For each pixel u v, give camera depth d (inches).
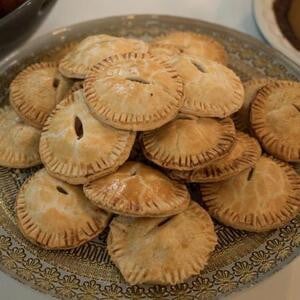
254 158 17.1
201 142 16.6
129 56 17.6
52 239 16.0
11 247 16.2
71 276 15.7
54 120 17.1
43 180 16.9
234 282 15.5
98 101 16.4
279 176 17.4
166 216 15.6
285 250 16.1
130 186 15.7
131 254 15.7
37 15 19.7
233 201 16.9
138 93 16.2
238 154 17.1
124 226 16.2
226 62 20.9
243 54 21.4
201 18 24.0
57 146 16.5
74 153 16.2
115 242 16.0
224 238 16.6
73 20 24.0
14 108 18.7
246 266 15.9
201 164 16.2
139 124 15.9
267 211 16.7
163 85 16.6
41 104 18.5
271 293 16.2
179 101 16.5
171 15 23.2
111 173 16.1
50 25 23.6
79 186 16.7
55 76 19.2
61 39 21.1
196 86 17.2
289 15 23.1
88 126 16.4
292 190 17.3
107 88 16.5
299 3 23.4
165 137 16.6
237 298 16.0
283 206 16.8
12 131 18.6
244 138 17.8
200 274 15.7
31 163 18.1
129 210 15.1
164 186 16.1
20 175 18.2
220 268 15.9
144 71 16.8
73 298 15.1
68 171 16.1
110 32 21.8
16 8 19.1
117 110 16.1
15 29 19.2
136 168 16.4
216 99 17.1
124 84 16.4
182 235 15.7
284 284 16.3
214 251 16.3
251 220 16.5
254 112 18.8
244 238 16.6
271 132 18.4
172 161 16.3
